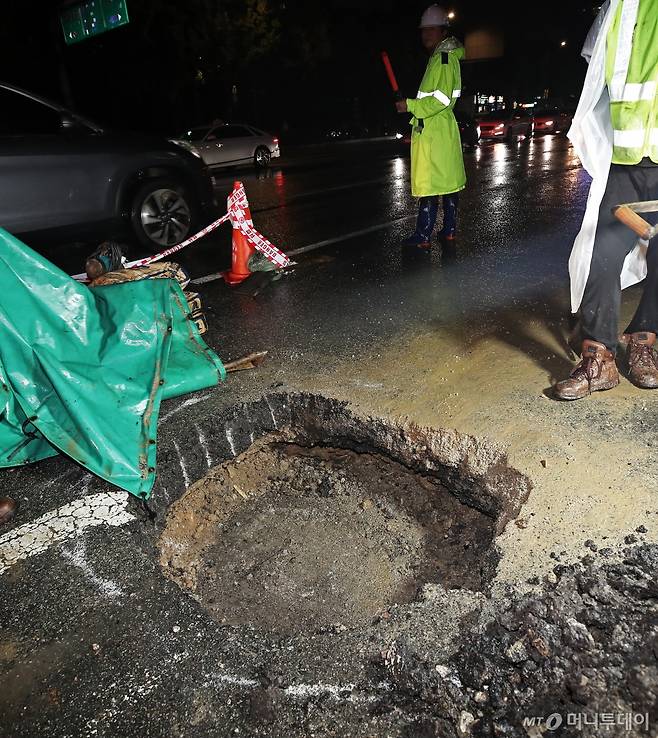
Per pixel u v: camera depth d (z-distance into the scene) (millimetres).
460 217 8203
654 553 2137
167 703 1866
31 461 3023
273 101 34094
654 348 3555
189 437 3275
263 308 5094
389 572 2789
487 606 2018
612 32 2600
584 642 1847
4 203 5906
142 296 3164
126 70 24438
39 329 2877
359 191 11258
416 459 3160
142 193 6805
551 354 3762
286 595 2693
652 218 2797
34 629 2168
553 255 6047
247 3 26406
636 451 2707
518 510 2506
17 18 18406
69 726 1836
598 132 2787
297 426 3588
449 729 1711
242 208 5711
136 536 2584
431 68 5668
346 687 1845
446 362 3795
